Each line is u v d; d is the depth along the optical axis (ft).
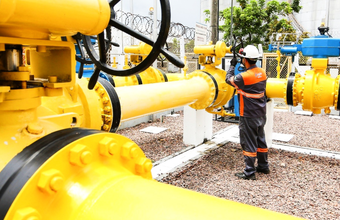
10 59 3.96
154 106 10.25
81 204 3.10
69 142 3.38
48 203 3.10
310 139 22.72
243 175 15.15
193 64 43.11
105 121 7.36
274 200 12.85
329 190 13.85
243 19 59.21
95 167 3.50
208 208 2.89
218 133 23.57
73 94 6.39
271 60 40.68
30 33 3.75
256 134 14.79
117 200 3.09
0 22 3.15
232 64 14.78
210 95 15.46
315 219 11.33
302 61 49.62
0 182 3.13
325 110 16.14
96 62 4.39
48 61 4.42
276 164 17.26
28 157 3.26
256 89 14.16
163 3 3.71
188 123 20.22
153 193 3.16
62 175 3.16
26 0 2.99
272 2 61.52
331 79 15.55
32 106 4.00
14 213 2.87
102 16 3.74
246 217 2.76
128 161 3.97
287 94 16.43
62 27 3.53
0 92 3.44
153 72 22.61
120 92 9.02
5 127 3.90
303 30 88.43
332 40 15.16
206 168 16.39
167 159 17.35
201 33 20.39
